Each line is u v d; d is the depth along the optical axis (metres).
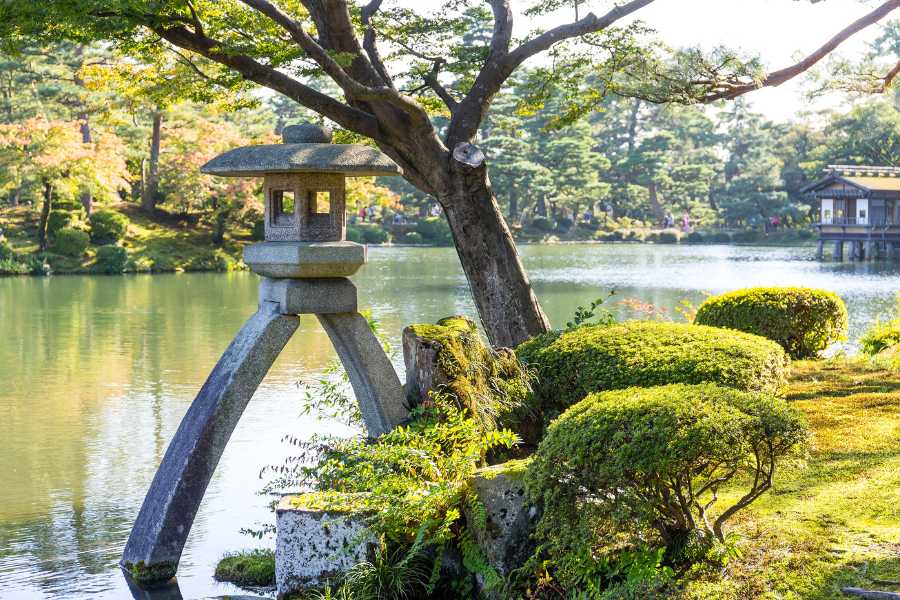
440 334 5.61
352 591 4.31
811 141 66.69
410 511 4.42
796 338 10.16
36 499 7.20
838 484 4.99
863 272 35.06
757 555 4.02
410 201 62.06
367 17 9.93
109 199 41.75
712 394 3.96
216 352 15.06
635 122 76.81
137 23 7.28
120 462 8.30
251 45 8.65
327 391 6.56
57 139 36.34
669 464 3.61
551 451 3.89
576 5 9.98
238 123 47.84
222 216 41.91
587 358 6.13
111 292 27.30
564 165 62.97
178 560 5.19
